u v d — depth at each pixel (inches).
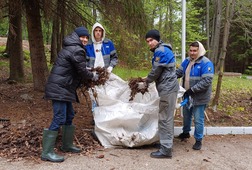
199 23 1056.2
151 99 189.0
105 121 180.1
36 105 248.5
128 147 180.2
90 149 175.5
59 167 148.9
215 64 849.5
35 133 183.9
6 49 580.7
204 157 172.1
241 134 221.3
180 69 195.3
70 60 154.9
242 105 306.8
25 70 454.0
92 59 198.2
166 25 581.0
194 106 182.7
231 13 279.1
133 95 186.7
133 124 180.2
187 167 156.3
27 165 149.4
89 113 237.9
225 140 206.2
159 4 538.9
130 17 265.1
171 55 166.7
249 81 611.2
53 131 155.5
